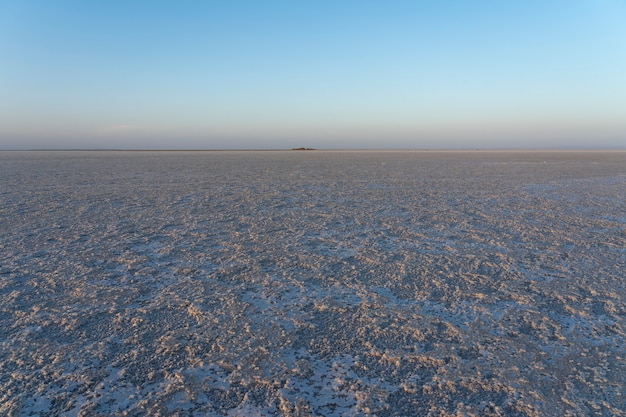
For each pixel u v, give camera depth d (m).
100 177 17.92
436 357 3.07
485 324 3.62
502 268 5.18
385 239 6.67
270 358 3.06
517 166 27.39
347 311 3.88
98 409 2.49
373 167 26.09
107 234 6.94
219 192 12.62
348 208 9.69
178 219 8.27
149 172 21.14
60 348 3.19
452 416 2.43
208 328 3.53
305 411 2.47
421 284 4.61
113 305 4.01
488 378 2.81
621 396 2.61
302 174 20.03
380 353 3.12
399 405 2.53
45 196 11.43
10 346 3.22
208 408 2.51
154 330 3.49
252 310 3.89
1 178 17.12
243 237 6.77
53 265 5.25
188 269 5.09
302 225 7.73
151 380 2.79
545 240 6.65
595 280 4.75
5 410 2.47
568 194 12.50
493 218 8.54
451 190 13.37
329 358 3.06
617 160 36.84
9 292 4.34
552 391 2.66
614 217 8.73
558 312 3.88
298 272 5.00
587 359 3.05
